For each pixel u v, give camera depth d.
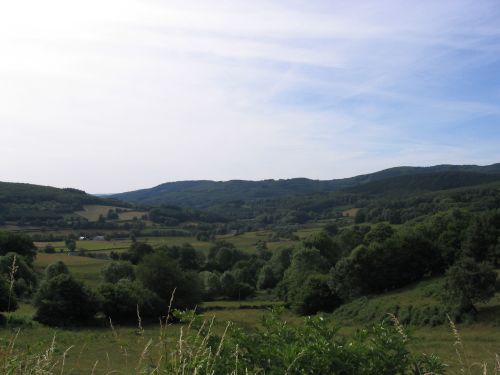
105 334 30.08
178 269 60.91
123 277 70.31
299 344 4.53
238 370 4.27
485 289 39.88
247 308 65.00
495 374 4.34
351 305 57.22
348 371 4.35
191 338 4.27
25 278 54.84
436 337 33.41
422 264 60.97
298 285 67.00
